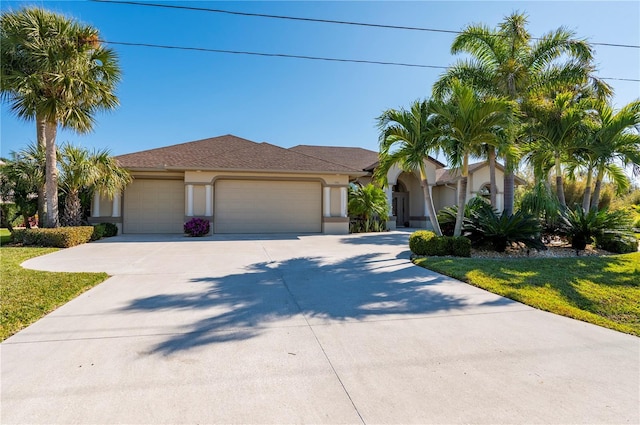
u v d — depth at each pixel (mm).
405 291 5516
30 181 11992
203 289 5547
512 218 9023
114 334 3631
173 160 15547
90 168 12008
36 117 11352
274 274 6746
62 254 9141
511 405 2414
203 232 14375
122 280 6141
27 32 10117
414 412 2328
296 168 15867
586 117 11750
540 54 11719
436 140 9211
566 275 6531
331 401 2449
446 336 3676
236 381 2705
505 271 6801
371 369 2924
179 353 3193
